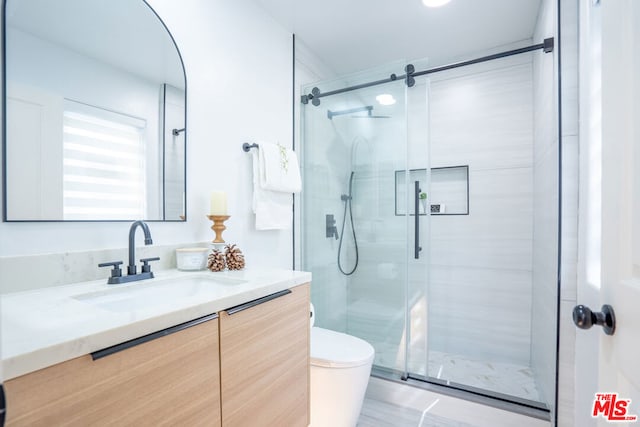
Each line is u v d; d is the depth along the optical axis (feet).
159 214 4.18
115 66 3.78
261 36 5.98
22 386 1.56
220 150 5.07
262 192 5.54
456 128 8.01
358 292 7.08
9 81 2.94
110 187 3.68
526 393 6.12
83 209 3.44
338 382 4.54
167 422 2.29
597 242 3.58
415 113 6.97
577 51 4.44
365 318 6.98
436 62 8.20
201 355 2.57
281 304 3.56
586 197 3.89
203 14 4.84
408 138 6.53
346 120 7.04
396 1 5.79
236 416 2.91
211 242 4.54
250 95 5.70
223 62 5.16
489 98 7.66
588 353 3.78
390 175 6.72
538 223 6.42
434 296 8.30
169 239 4.30
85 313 2.28
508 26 6.59
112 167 3.72
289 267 6.71
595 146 3.64
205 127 4.83
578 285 4.23
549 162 5.30
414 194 6.80
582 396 3.98
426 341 6.66
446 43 7.29
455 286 8.05
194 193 4.63
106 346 1.94
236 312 2.92
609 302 2.15
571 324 4.48
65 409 1.74
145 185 4.04
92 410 1.86
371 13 6.16
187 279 3.84
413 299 6.72
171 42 4.38
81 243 3.41
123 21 3.87
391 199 6.73
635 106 1.87
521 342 7.34
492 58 5.58
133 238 3.54
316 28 6.70
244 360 3.02
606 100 2.24
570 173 4.49
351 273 7.16
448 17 6.30
